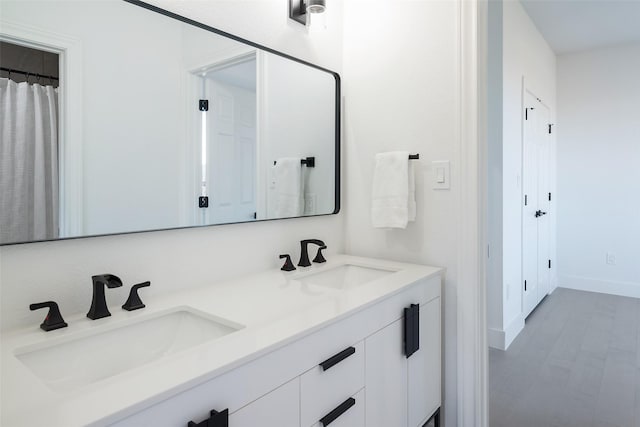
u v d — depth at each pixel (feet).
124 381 2.26
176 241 4.26
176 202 4.20
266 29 5.22
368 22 6.25
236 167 4.83
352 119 6.47
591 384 7.78
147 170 3.95
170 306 3.72
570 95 14.62
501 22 9.00
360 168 6.42
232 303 3.84
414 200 5.76
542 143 13.05
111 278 3.34
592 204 14.38
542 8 10.82
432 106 5.65
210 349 2.71
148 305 3.74
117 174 3.73
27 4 3.19
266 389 2.81
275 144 5.34
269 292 4.25
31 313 3.24
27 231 3.19
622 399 7.21
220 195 4.65
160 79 4.05
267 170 5.25
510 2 9.57
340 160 6.49
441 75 5.56
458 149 5.41
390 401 4.34
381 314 4.11
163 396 2.15
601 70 14.01
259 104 5.11
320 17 6.08
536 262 12.50
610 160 13.98
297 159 5.69
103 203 3.64
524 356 9.08
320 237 6.20
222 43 4.65
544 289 13.57
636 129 13.50
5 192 3.08
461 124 5.38
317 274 5.40
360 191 6.43
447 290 5.58
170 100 4.14
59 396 2.12
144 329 3.49
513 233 10.09
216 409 2.47
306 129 5.83
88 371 3.08
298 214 5.74
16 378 2.35
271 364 2.84
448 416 5.62
